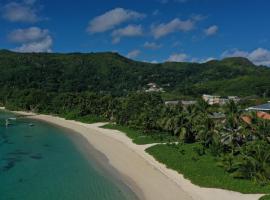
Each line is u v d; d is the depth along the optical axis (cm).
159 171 6456
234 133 6969
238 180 5388
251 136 7056
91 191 5531
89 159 7794
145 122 10700
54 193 5459
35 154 8444
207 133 7356
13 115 18850
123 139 10231
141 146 8925
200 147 7450
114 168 6894
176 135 9594
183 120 9106
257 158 5559
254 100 14575
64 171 6769
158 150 7869
